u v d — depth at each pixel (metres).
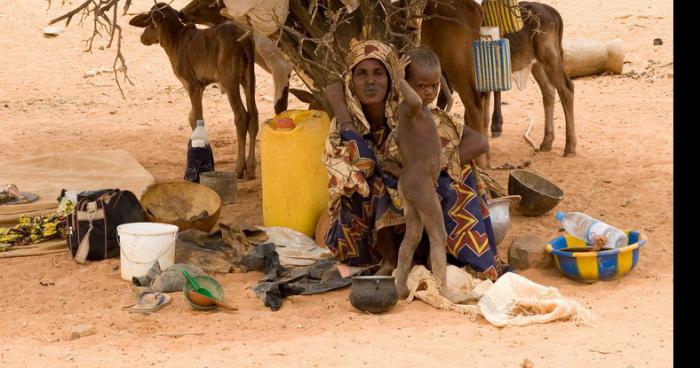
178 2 24.08
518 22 10.48
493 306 6.60
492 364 5.51
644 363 5.45
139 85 20.59
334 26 8.27
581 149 12.75
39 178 11.16
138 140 14.79
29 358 5.80
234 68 11.25
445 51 10.42
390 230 7.34
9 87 20.30
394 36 9.25
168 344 6.15
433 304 6.82
